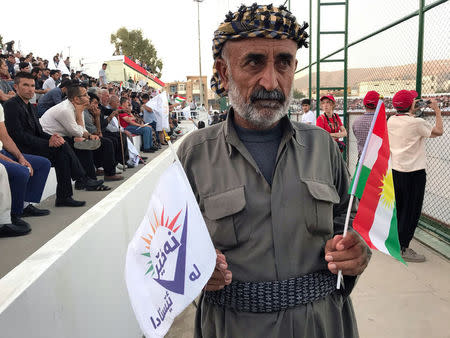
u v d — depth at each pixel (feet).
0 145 13.05
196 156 4.06
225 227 3.72
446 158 12.51
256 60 3.65
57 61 61.05
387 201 3.92
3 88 22.48
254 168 3.80
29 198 14.02
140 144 34.24
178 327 8.16
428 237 12.64
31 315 3.59
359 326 8.00
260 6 3.63
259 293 3.62
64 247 4.51
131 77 88.79
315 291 3.74
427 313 8.38
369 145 3.85
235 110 3.88
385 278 10.09
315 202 3.75
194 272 3.07
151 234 3.38
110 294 5.97
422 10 12.12
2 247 11.03
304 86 28.55
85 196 18.06
